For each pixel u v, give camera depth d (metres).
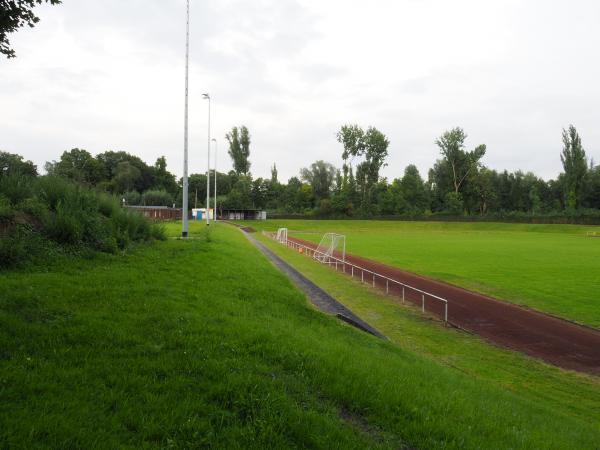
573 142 94.62
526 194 120.75
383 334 13.11
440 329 14.59
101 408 4.25
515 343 13.65
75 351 5.47
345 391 5.77
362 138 104.31
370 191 108.62
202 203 120.06
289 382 5.65
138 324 6.93
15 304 6.82
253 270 17.67
